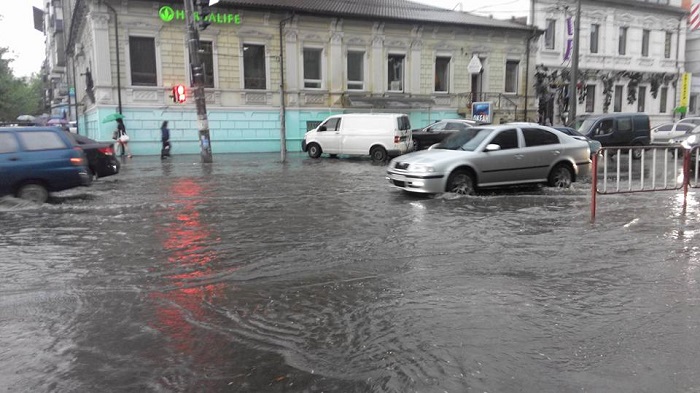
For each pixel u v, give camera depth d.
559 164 12.03
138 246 7.00
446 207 9.90
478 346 3.91
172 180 14.46
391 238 7.40
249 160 22.14
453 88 31.97
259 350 3.86
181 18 24.86
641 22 38.88
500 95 33.25
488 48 32.69
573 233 7.72
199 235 7.64
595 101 37.50
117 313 4.61
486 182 11.25
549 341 3.99
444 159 10.98
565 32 35.56
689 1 40.84
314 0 29.42
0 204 10.02
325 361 3.68
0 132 10.16
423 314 4.56
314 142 23.12
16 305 4.81
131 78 24.48
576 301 4.88
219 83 26.33
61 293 5.14
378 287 5.30
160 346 3.93
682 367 3.57
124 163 20.42
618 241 7.24
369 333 4.16
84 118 32.62
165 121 22.69
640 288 5.26
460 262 6.20
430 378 3.42
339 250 6.74
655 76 39.81
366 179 14.69
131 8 23.95
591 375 3.46
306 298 4.99
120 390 3.27
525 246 6.95
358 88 29.86
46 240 7.36
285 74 27.66
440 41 31.22
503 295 5.04
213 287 5.32
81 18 27.80
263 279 5.57
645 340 4.01
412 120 30.84
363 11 29.08
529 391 3.25
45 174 10.29
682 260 6.29
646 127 22.16
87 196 11.46
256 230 7.97
